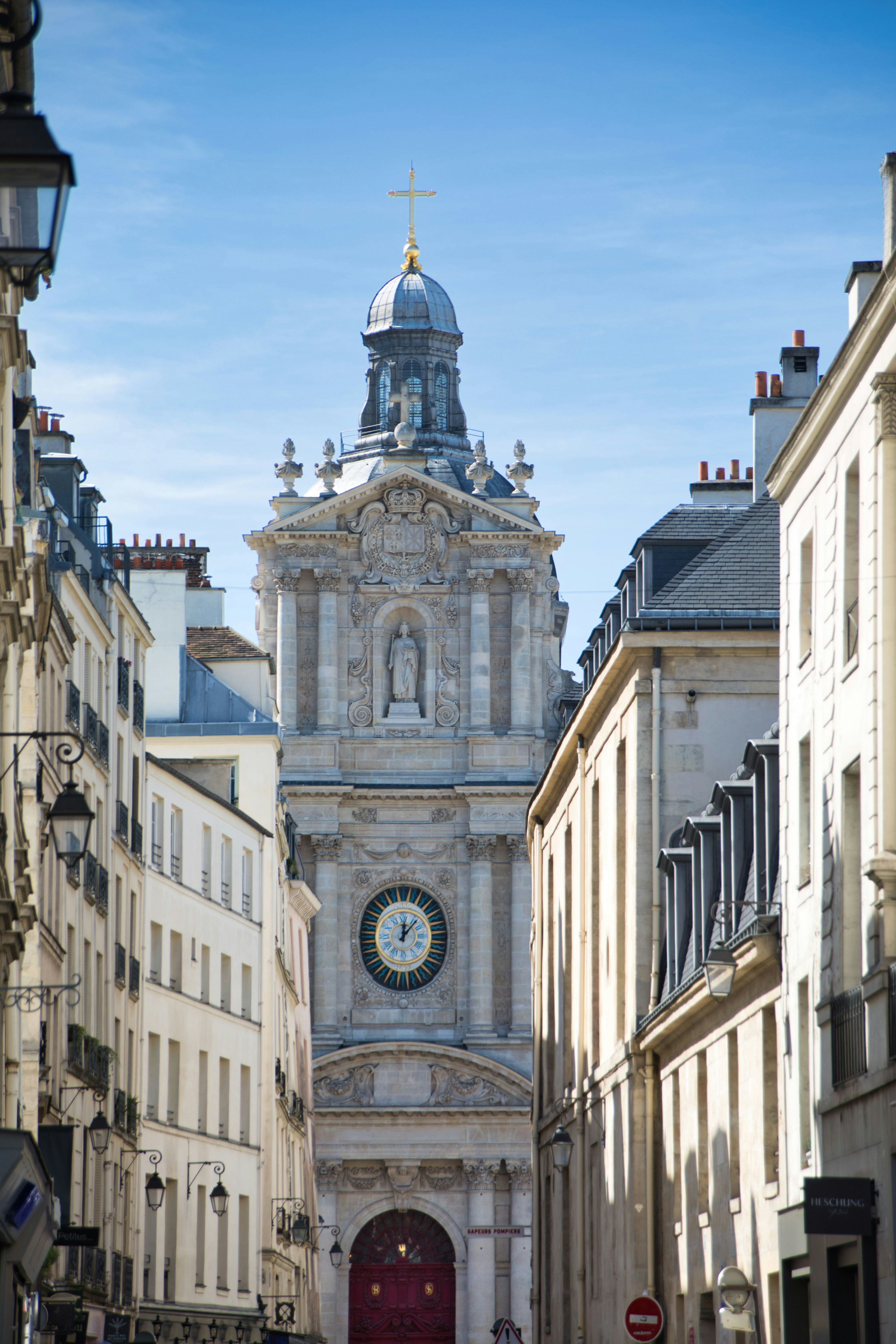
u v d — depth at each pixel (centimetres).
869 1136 2945
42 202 1373
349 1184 10806
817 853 3369
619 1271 4975
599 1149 5444
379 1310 10756
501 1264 10712
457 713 11031
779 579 4922
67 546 5631
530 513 11206
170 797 7119
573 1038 6309
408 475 11088
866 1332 2877
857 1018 3048
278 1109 8256
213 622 9562
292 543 11031
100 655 5956
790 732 3641
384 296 12769
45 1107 4684
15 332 3375
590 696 5484
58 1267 5119
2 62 2295
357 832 10975
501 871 10975
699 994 4075
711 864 4309
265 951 8088
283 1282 8406
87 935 5641
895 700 2966
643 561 5566
